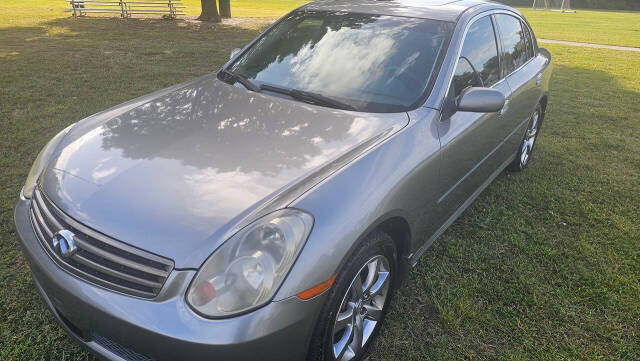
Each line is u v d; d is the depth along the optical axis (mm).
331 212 1748
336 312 1807
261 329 1530
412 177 2178
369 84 2646
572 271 2953
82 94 6070
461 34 2873
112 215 1708
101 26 13758
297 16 3395
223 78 3061
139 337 1543
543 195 3979
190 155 2018
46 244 1840
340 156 2045
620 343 2389
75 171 1979
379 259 2059
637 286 2830
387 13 3102
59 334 2229
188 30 13602
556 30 20875
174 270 1557
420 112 2479
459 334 2395
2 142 4336
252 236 1598
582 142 5344
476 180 3252
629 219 3633
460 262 2984
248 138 2166
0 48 9328
